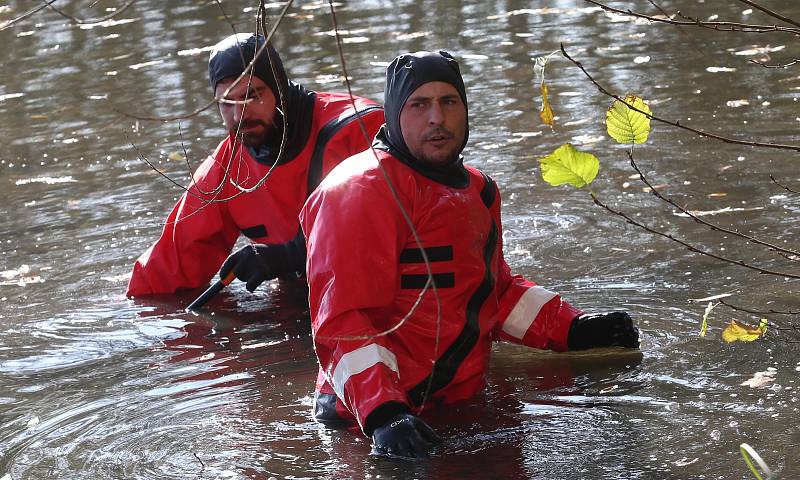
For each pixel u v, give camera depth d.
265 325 13.23
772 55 23.30
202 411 10.80
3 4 36.84
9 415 11.09
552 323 11.69
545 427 9.91
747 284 12.94
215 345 12.71
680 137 18.83
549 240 15.04
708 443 9.31
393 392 9.71
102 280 15.16
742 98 20.58
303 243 13.89
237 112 13.62
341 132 13.76
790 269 13.24
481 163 18.58
